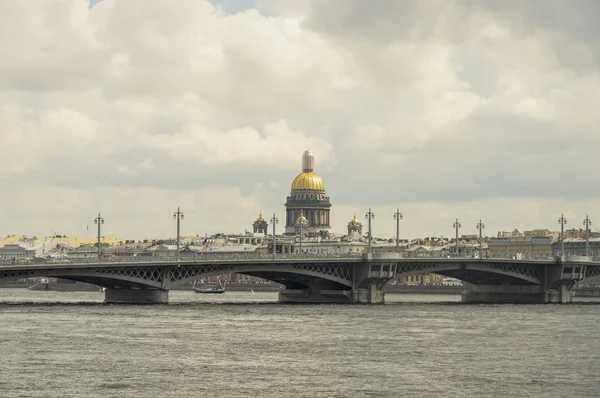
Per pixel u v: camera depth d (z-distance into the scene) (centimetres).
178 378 11162
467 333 16362
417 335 15938
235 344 14350
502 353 13612
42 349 13500
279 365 12238
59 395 10100
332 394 10362
